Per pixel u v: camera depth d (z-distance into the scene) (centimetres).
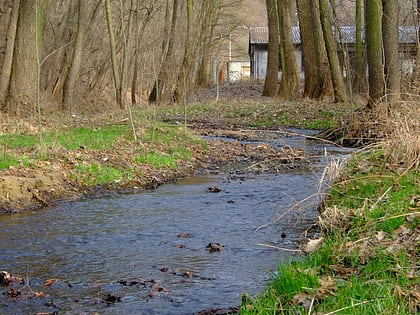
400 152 1034
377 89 1838
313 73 3253
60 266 741
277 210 1029
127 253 795
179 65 3850
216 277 695
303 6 3269
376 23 1880
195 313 586
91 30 4059
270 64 3688
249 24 5947
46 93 3212
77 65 3002
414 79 1312
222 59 6203
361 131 1655
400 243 679
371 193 916
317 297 569
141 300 625
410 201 809
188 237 873
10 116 2117
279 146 1928
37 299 628
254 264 739
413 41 1834
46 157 1327
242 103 3297
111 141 1633
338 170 1036
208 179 1387
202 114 3041
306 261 683
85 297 634
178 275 705
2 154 1276
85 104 3975
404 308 512
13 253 796
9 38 2386
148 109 3183
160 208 1068
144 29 4403
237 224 942
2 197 1069
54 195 1152
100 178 1271
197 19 4753
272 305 561
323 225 826
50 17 3669
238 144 1959
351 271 636
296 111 2783
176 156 1605
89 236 882
